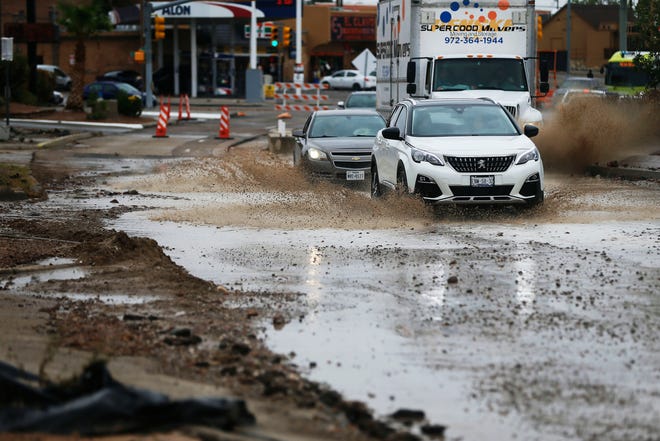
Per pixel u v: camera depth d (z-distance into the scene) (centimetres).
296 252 2541
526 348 1611
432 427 1223
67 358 1518
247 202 3697
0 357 1507
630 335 1689
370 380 1441
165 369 1471
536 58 4897
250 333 1706
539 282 2123
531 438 1203
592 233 2836
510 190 3172
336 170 4291
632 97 5681
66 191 4069
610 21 19825
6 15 17788
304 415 1272
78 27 9925
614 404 1329
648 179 4553
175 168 5100
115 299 1973
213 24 16100
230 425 1180
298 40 11612
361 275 2223
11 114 9150
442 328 1745
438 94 4741
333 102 13488
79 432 1126
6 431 1118
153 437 1120
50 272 2248
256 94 13825
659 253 2473
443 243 2667
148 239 2481
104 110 9219
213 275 2239
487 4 4853
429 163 3188
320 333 1711
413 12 4869
